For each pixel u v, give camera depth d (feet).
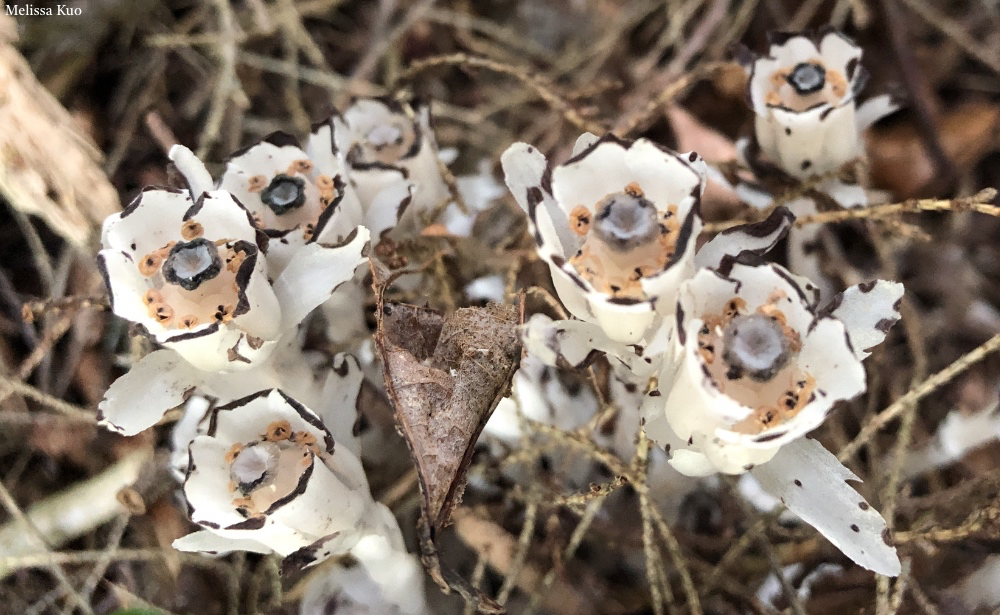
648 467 0.34
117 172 0.46
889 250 0.42
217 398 0.29
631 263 0.21
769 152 0.33
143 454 0.37
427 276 0.36
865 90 0.47
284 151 0.29
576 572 0.35
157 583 0.37
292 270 0.25
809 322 0.20
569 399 0.36
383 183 0.32
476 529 0.35
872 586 0.33
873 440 0.36
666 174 0.22
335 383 0.28
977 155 0.46
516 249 0.38
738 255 0.21
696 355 0.19
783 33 0.33
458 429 0.26
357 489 0.26
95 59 0.48
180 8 0.51
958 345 0.42
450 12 0.52
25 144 0.38
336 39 0.53
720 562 0.33
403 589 0.30
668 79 0.48
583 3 0.54
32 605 0.36
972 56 0.49
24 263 0.44
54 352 0.41
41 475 0.40
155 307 0.23
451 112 0.49
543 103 0.51
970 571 0.33
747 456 0.21
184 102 0.49
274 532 0.24
